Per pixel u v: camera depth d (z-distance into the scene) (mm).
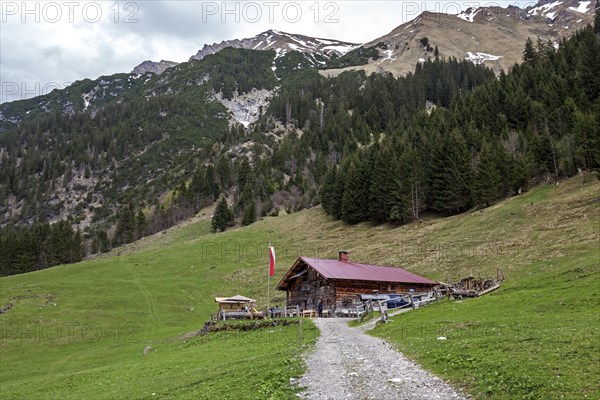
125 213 199875
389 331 35250
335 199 147500
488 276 71500
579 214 87812
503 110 150250
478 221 104312
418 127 175750
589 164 107750
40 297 92625
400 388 17625
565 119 128875
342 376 20500
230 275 111625
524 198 108875
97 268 124000
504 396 15156
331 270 61312
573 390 14719
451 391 16562
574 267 56844
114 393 26938
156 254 136375
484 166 115688
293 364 23938
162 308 87562
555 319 31328
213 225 172250
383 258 99812
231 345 41594
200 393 21016
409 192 126375
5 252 158125
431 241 101938
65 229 181875
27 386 39531
